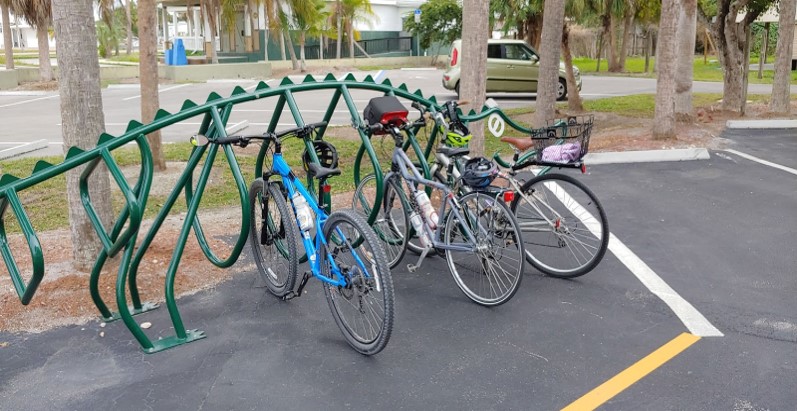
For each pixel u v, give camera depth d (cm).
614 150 985
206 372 371
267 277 479
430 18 3344
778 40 1389
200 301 466
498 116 567
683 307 445
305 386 355
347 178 868
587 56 3984
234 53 3156
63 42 479
